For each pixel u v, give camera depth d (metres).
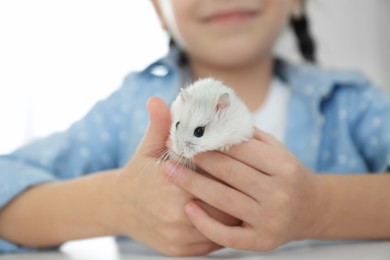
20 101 0.97
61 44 0.99
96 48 0.99
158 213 0.42
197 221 0.40
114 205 0.44
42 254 0.45
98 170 0.60
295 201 0.40
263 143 0.40
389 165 0.53
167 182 0.41
